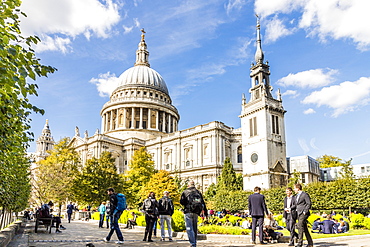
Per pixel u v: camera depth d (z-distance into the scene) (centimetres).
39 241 1706
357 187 4419
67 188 5391
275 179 6353
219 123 8738
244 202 5669
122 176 6838
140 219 2992
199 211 1448
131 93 12300
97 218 5047
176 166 9262
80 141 10575
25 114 1162
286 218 1798
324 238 1933
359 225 3222
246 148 6919
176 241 1892
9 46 898
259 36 7469
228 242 1838
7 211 2884
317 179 7738
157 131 11506
